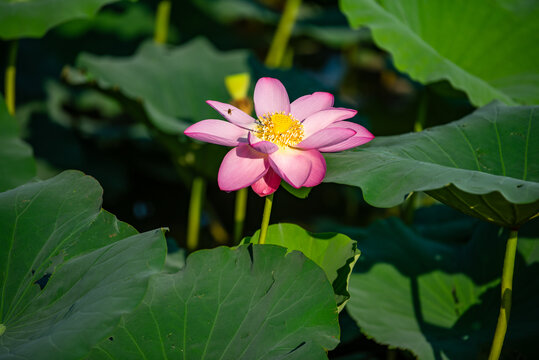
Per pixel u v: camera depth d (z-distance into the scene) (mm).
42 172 3035
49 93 3545
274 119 1729
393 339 1927
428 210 2443
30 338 1612
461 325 1986
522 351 1896
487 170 1774
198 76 2889
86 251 1732
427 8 2270
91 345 1562
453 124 1865
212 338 1695
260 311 1718
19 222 1768
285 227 1832
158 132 2287
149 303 1717
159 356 1681
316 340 1701
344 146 1743
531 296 1969
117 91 2268
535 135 1795
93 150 3436
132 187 3518
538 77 2223
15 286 1711
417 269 2061
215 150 2221
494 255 2039
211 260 1748
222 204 3523
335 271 1801
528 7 2225
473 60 2270
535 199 1610
